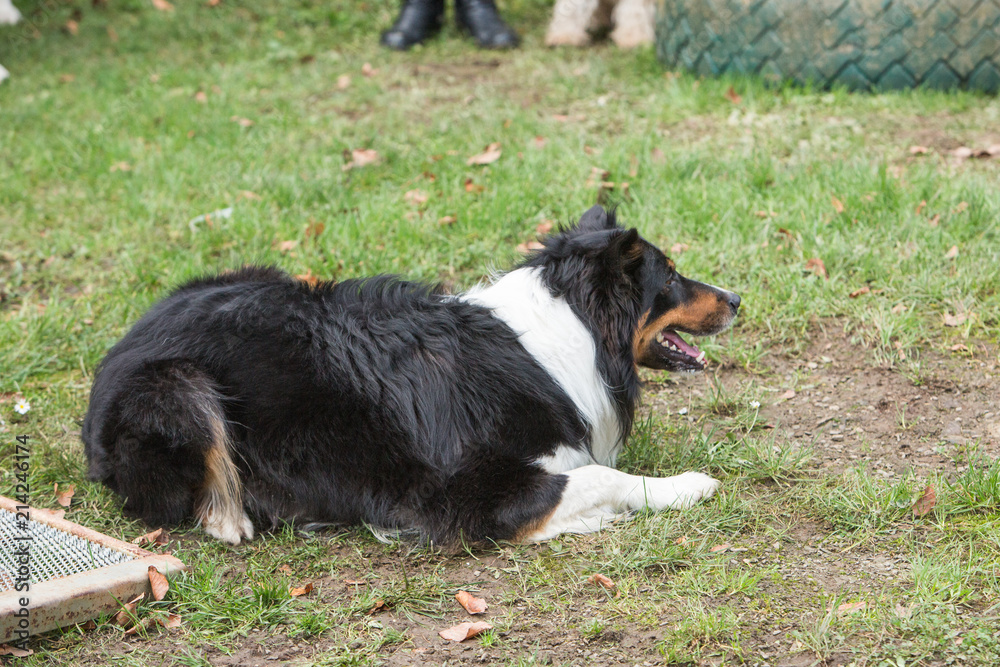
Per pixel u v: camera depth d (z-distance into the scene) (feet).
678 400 16.34
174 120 28.73
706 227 20.53
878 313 17.37
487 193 22.48
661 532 12.35
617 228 14.40
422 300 13.69
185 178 24.56
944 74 26.68
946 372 16.02
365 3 39.88
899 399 15.53
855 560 11.64
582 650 10.34
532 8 39.27
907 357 16.44
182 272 20.11
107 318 19.03
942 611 10.23
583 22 34.60
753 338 17.66
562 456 13.16
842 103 26.71
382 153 25.43
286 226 21.79
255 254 20.74
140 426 12.33
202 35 37.52
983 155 23.08
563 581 11.64
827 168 22.43
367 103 29.96
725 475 13.88
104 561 11.58
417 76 32.19
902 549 11.75
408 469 12.62
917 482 13.04
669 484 13.19
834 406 15.61
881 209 20.44
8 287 20.39
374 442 12.67
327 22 38.65
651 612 10.85
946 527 12.03
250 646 10.76
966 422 14.73
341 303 13.60
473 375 12.88
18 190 24.66
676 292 13.94
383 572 12.15
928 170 21.84
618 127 26.66
